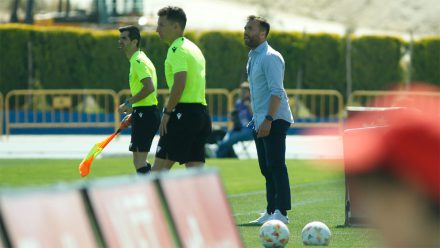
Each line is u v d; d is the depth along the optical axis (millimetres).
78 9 139375
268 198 33531
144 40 109688
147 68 37250
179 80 31156
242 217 35125
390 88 116625
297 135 103250
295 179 51906
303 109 114500
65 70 113188
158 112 37938
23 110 111750
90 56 113562
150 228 14469
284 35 115125
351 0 190625
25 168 58125
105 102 107312
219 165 62625
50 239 12500
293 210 37375
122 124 38312
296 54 115125
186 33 113875
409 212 9094
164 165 32031
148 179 14812
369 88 116875
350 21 180500
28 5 130875
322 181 49562
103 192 13656
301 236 28016
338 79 116125
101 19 129875
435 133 8992
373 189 9203
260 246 26781
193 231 15523
